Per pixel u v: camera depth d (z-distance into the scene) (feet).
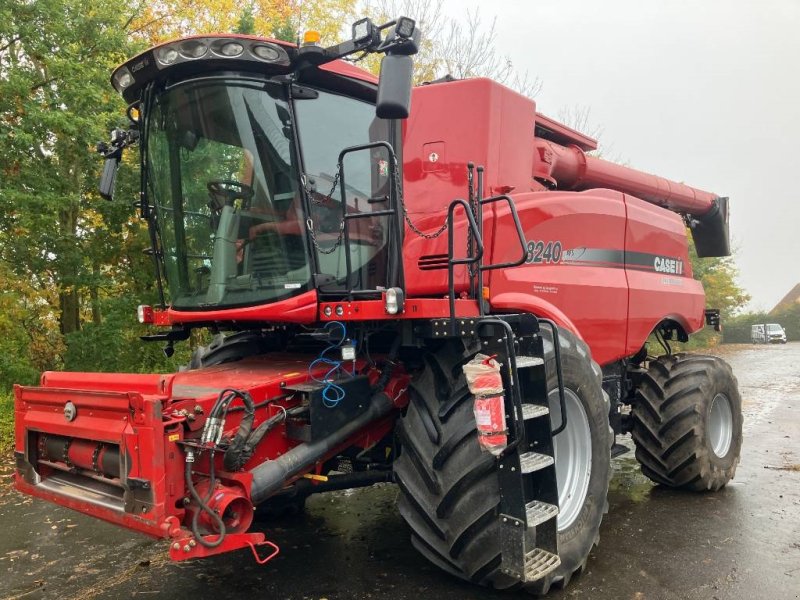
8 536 14.84
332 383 11.34
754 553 13.20
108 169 13.83
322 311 11.66
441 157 13.88
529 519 10.12
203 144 12.30
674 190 22.41
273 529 14.89
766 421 29.27
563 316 13.88
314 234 12.07
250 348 15.39
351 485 12.84
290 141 11.78
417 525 10.96
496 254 13.41
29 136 25.90
